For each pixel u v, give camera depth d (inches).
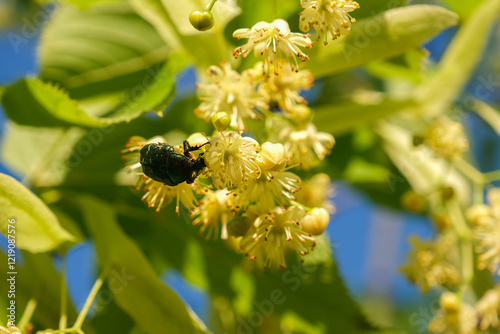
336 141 19.6
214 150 15.7
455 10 19.1
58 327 17.0
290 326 17.9
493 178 19.0
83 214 17.9
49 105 16.7
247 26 16.9
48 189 18.1
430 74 19.6
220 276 18.0
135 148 16.4
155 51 18.7
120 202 18.1
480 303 18.2
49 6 19.0
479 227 18.2
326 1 15.9
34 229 16.3
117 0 18.4
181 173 15.8
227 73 16.4
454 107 20.0
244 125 16.8
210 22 15.8
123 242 16.8
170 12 16.9
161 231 18.1
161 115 16.5
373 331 17.4
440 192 19.0
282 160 15.8
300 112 16.5
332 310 17.6
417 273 18.7
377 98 18.2
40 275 16.9
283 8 16.8
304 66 16.5
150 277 16.7
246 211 16.1
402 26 16.4
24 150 18.7
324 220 16.1
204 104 16.5
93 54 18.6
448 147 18.9
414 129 19.6
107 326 17.9
